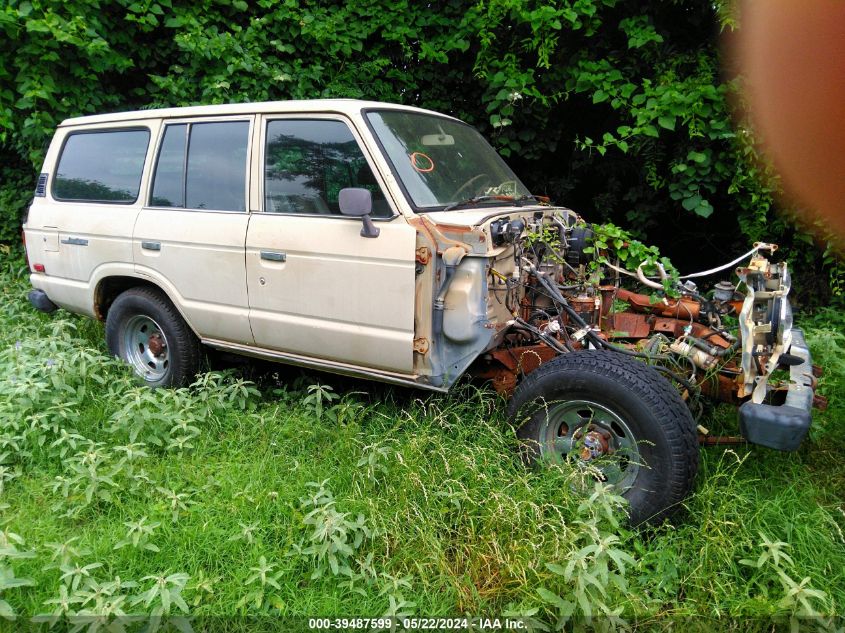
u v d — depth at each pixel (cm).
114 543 285
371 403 410
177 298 430
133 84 683
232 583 266
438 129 414
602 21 589
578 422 321
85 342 503
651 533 298
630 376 300
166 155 437
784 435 283
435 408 361
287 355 400
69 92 609
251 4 666
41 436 354
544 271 380
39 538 288
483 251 324
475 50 663
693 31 600
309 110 373
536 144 662
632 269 407
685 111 538
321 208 369
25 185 807
